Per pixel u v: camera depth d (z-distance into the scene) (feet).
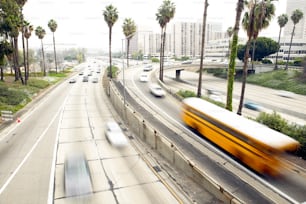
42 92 184.75
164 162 67.31
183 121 102.63
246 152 63.00
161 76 225.35
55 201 48.47
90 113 123.34
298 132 75.15
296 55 416.26
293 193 52.80
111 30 228.02
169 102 141.28
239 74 312.29
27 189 52.85
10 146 78.28
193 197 50.01
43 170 61.77
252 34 102.17
